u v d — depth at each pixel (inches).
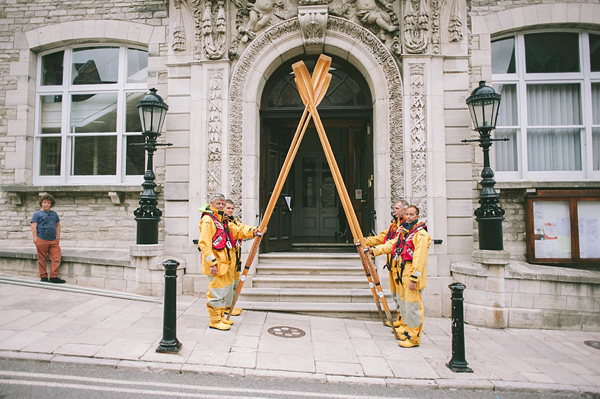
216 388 130.9
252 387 133.2
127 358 149.1
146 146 244.7
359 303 231.3
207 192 259.6
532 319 216.4
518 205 268.1
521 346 186.9
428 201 250.2
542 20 276.2
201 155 261.3
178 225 262.4
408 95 255.8
